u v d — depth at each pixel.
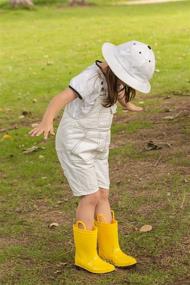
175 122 9.96
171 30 22.53
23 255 5.67
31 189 7.48
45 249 5.78
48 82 14.49
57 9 36.09
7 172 8.24
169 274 5.16
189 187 7.06
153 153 8.38
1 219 6.60
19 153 9.11
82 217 5.25
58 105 4.99
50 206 6.89
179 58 16.50
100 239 5.40
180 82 13.41
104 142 5.24
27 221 6.49
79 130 5.12
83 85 5.00
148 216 6.36
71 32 23.67
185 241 5.72
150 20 26.94
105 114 5.15
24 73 15.75
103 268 5.22
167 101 11.65
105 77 5.01
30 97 13.07
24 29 25.67
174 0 42.16
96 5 39.09
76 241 5.29
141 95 12.31
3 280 5.21
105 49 5.05
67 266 5.41
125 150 8.60
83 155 5.11
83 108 5.06
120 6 38.09
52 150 9.09
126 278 5.14
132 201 6.77
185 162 7.90
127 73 4.95
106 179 5.38
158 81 13.62
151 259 5.45
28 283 5.14
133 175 7.62
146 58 4.97
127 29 23.62
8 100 12.88
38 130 4.95
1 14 32.34
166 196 6.84
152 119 10.30
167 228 6.02
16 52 19.34
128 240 5.81
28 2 34.84
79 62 16.91
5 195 7.34
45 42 21.25
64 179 7.77
